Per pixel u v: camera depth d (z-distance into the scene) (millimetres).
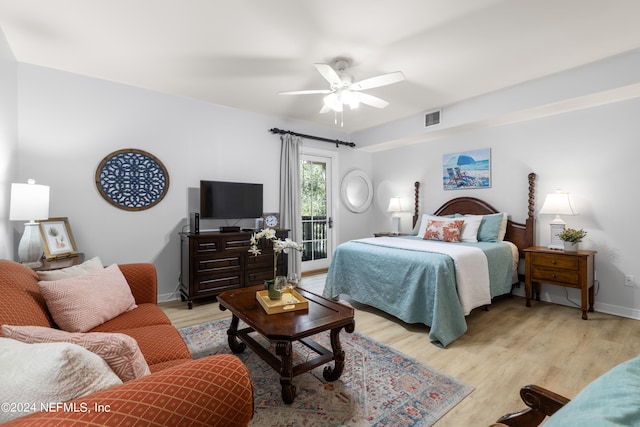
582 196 3363
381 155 5695
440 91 3574
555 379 1987
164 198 3656
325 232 5414
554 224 3463
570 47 2602
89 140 3199
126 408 706
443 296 2578
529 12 2133
